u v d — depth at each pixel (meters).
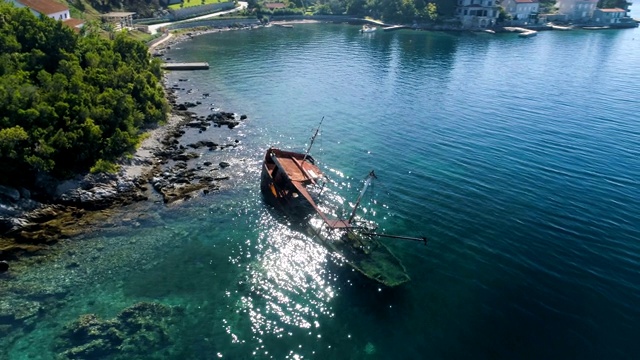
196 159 62.09
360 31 179.12
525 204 50.78
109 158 55.66
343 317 35.75
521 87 99.25
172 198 51.41
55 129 52.44
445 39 167.38
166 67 110.62
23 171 49.47
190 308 36.22
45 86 57.47
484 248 43.59
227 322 35.00
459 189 54.28
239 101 88.12
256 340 33.47
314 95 92.81
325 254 42.50
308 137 70.94
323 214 47.75
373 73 112.12
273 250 43.69
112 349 31.97
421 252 43.19
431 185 55.31
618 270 40.44
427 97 91.56
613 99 89.75
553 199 51.66
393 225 47.28
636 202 50.81
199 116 78.62
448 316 35.78
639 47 152.62
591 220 47.62
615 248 43.25
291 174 53.22
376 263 41.06
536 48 149.88
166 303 36.62
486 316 35.78
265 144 68.00
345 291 38.34
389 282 38.75
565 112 81.44
